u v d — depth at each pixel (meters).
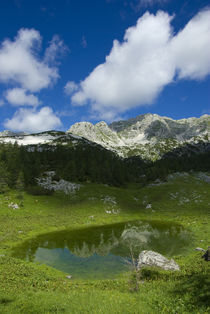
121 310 13.71
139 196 106.44
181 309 12.83
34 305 15.43
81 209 82.50
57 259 38.22
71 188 103.62
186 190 105.75
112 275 31.19
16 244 47.06
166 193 104.75
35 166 115.50
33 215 71.50
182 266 30.64
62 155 156.62
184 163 180.50
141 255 33.19
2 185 86.44
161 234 55.31
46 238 52.47
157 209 88.81
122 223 71.38
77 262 36.81
